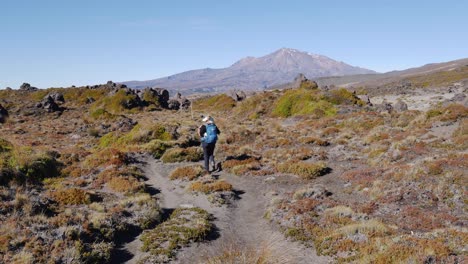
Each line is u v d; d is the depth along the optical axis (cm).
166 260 1093
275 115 5281
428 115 3019
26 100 9956
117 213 1397
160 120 5834
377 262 910
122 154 2470
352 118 3784
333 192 1720
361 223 1212
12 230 1142
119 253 1162
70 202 1522
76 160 2478
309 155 2456
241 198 1753
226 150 2775
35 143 3634
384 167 1952
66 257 1041
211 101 9131
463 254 897
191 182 1956
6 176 1658
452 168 1662
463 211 1314
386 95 12344
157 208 1502
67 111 7694
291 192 1731
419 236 1046
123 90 8712
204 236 1255
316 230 1233
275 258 998
